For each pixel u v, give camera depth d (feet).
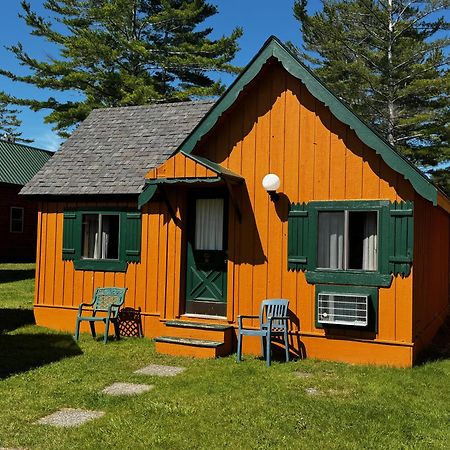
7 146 96.94
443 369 26.05
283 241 29.48
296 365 26.76
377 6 85.51
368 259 27.91
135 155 37.29
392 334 26.84
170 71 93.40
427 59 80.28
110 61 84.33
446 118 77.66
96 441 17.08
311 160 29.01
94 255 36.22
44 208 37.47
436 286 37.96
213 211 32.04
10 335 33.94
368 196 27.68
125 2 87.35
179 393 21.95
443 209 36.88
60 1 89.71
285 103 29.78
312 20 83.76
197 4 90.79
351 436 17.61
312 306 28.60
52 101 87.86
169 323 30.73
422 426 18.53
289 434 17.75
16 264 83.25
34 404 20.63
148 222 34.14
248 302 30.07
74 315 35.99
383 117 83.15
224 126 31.14
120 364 27.04
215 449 16.53
